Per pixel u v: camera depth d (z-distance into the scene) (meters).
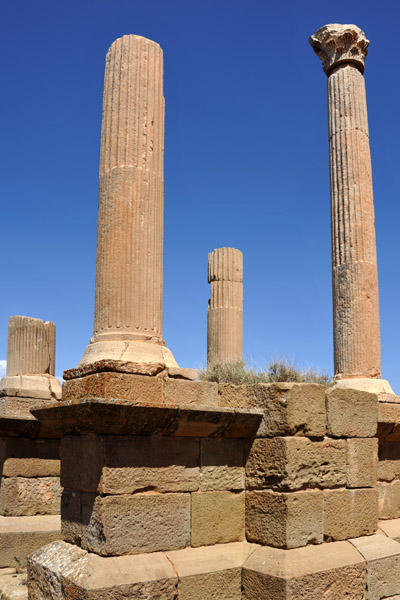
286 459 6.91
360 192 12.42
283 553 6.68
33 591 6.66
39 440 10.30
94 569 5.84
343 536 7.44
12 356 13.55
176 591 6.17
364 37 13.25
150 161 7.59
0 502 9.99
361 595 7.09
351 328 11.85
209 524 6.89
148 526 6.33
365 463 7.91
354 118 12.78
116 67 7.75
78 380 6.74
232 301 19.97
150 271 7.34
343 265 12.22
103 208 7.45
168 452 6.65
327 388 7.70
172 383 6.84
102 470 6.11
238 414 6.94
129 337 7.00
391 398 9.85
